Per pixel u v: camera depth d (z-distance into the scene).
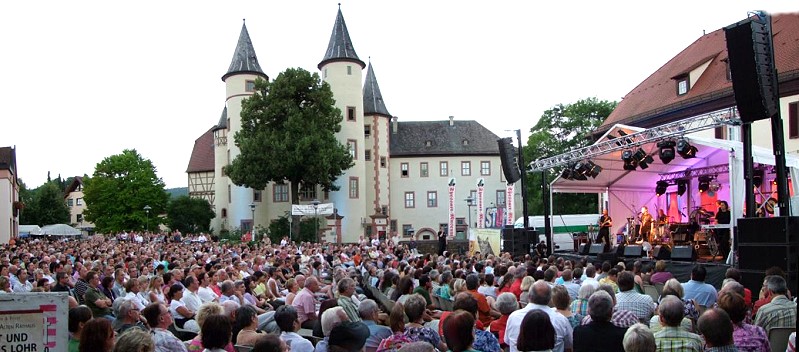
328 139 56.16
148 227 74.19
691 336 5.62
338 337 5.83
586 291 8.18
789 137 31.50
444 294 11.93
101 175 78.56
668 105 39.59
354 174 62.72
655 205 29.02
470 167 71.44
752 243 12.48
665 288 8.12
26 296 4.33
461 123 74.62
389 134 71.38
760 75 12.86
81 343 5.15
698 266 9.59
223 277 14.84
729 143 18.20
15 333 4.30
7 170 57.28
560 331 6.80
